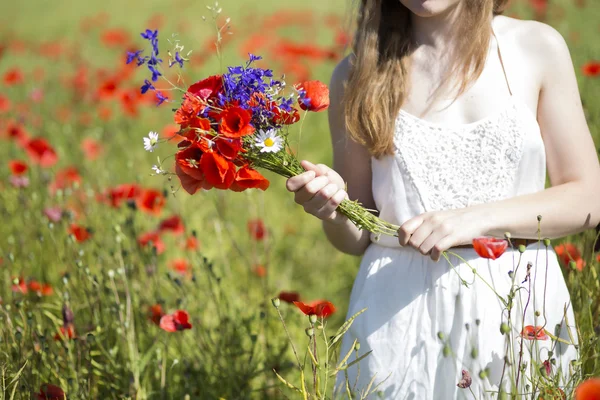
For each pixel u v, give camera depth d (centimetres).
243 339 264
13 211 350
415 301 177
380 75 183
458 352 171
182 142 162
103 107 520
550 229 170
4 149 452
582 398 125
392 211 183
